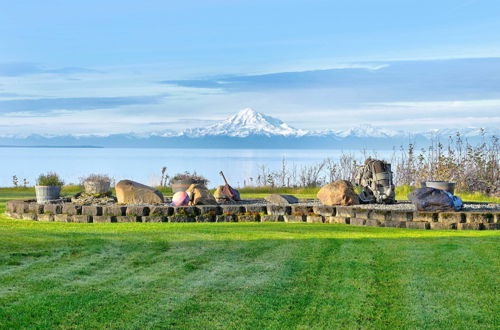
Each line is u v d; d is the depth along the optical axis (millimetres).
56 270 7297
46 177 15062
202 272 7328
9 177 49531
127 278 7008
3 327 5344
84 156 148250
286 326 5500
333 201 13422
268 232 10625
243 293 6449
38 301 6066
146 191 14312
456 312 5871
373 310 5926
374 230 11367
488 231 11250
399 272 7289
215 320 5625
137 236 9695
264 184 26031
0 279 6832
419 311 5895
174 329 5391
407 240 9477
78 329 5348
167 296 6324
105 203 14531
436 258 7988
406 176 21609
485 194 19250
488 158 20234
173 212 12812
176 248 8703
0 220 13281
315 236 10117
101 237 9430
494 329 5445
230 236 9875
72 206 13062
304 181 24969
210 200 13977
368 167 14430
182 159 118188
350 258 8047
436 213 11734
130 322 5535
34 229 10859
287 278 7051
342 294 6434
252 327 5465
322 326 5508
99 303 6051
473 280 6922
